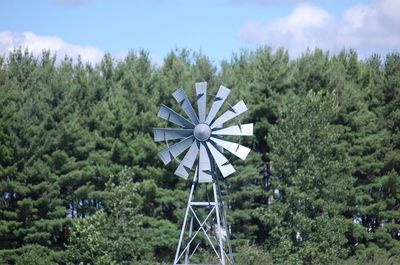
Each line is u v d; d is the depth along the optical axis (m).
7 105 62.41
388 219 67.75
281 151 62.97
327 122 62.97
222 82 67.56
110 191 61.34
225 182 65.25
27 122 62.06
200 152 51.16
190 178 65.06
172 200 64.31
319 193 61.81
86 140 64.56
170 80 67.56
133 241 59.66
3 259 59.88
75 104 65.69
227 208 65.56
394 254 66.31
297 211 61.44
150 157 65.25
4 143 61.09
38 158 62.22
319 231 60.16
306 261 60.12
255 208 67.44
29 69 67.19
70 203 64.69
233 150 50.84
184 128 51.44
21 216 61.22
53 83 64.81
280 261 60.31
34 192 61.53
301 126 62.34
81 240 56.72
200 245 64.88
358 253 65.75
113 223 58.12
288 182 62.50
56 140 63.06
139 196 62.88
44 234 61.00
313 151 62.16
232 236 65.50
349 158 62.88
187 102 51.22
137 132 66.06
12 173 60.91
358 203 67.19
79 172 62.66
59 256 60.84
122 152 65.06
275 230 61.19
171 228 63.91
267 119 67.75
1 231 59.84
